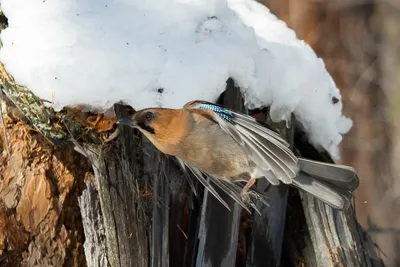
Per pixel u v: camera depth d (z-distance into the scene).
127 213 8.88
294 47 9.97
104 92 8.37
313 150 10.22
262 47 9.58
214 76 8.66
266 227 9.61
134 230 8.91
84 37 8.37
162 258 9.00
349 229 9.57
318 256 9.55
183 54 8.63
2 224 9.08
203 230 9.23
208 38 8.91
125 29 8.56
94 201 8.93
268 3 17.61
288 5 17.61
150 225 9.07
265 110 9.56
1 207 9.09
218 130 8.20
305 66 9.79
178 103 8.52
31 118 8.70
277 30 10.22
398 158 17.92
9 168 9.16
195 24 8.95
